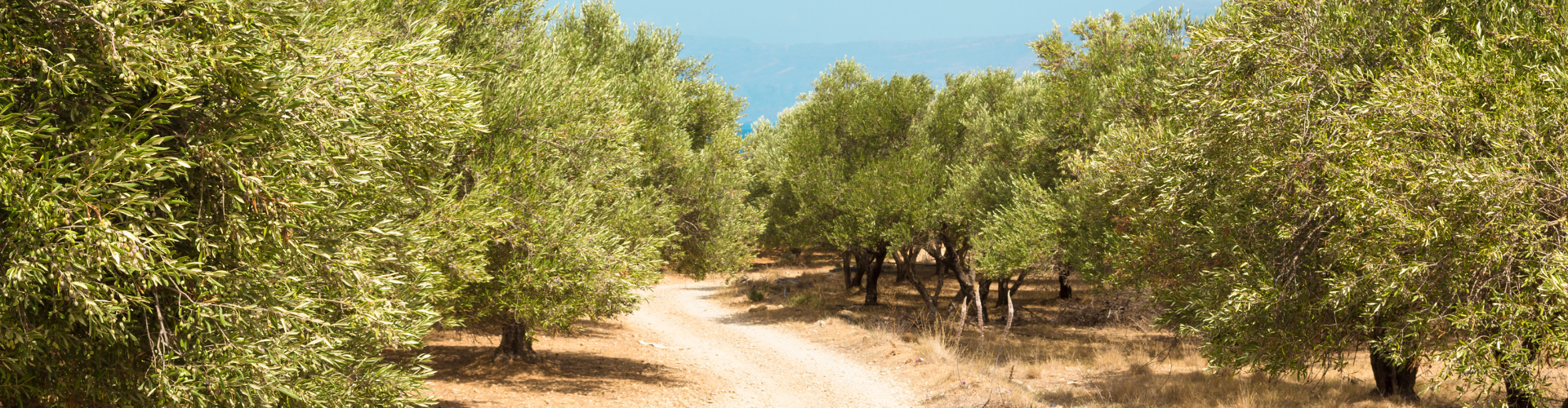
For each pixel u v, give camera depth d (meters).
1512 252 5.35
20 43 3.34
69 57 3.53
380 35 6.78
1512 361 5.55
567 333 19.64
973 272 23.73
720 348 19.31
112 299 3.52
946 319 23.75
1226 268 8.41
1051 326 22.97
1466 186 5.31
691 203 16.61
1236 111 7.90
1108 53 17.48
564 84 10.74
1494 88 5.90
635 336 20.67
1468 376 5.85
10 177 3.12
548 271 9.70
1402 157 5.81
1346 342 7.74
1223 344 8.36
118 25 3.38
